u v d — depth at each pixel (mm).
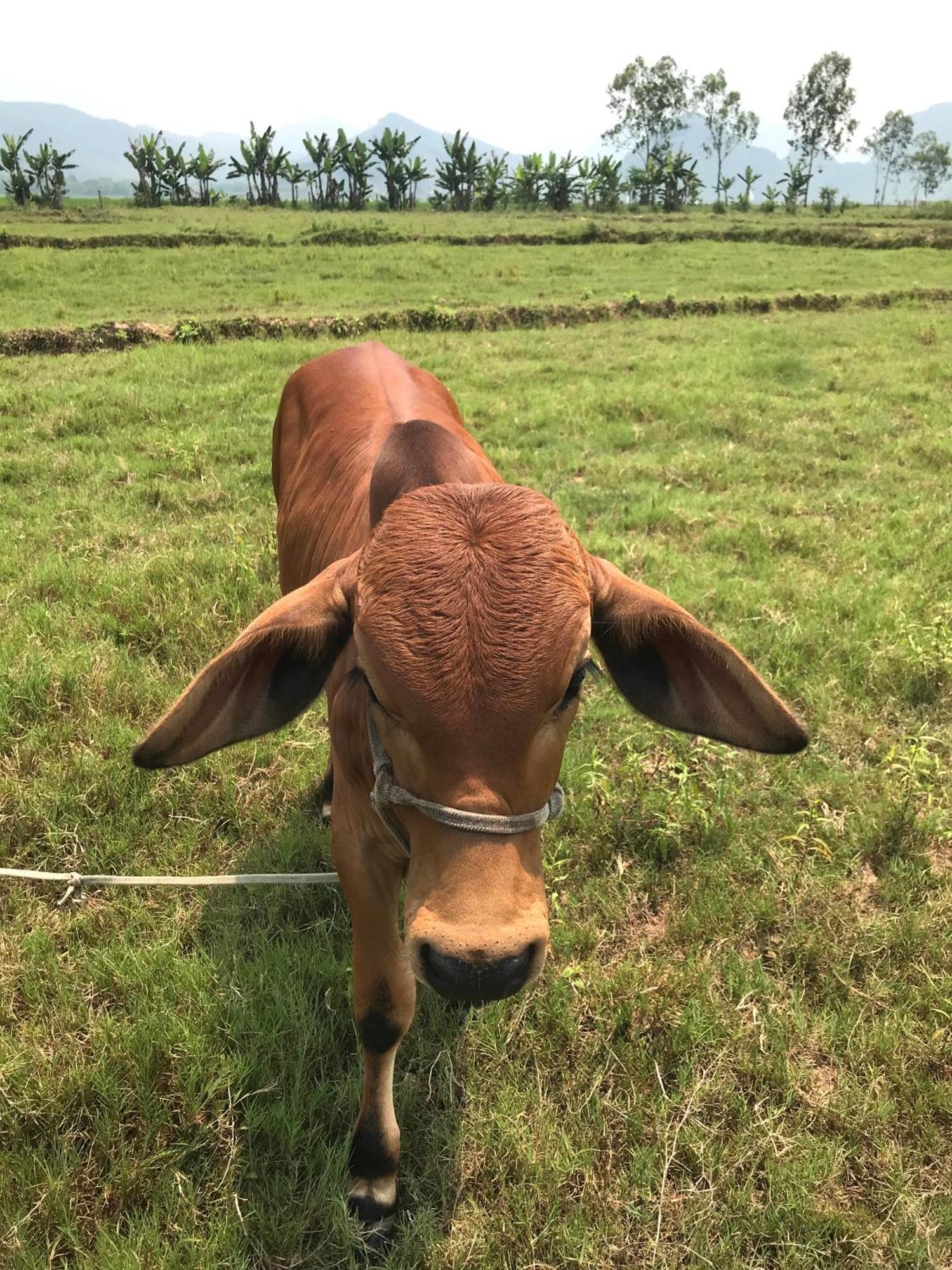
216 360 4305
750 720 864
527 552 741
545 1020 1205
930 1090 1130
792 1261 978
